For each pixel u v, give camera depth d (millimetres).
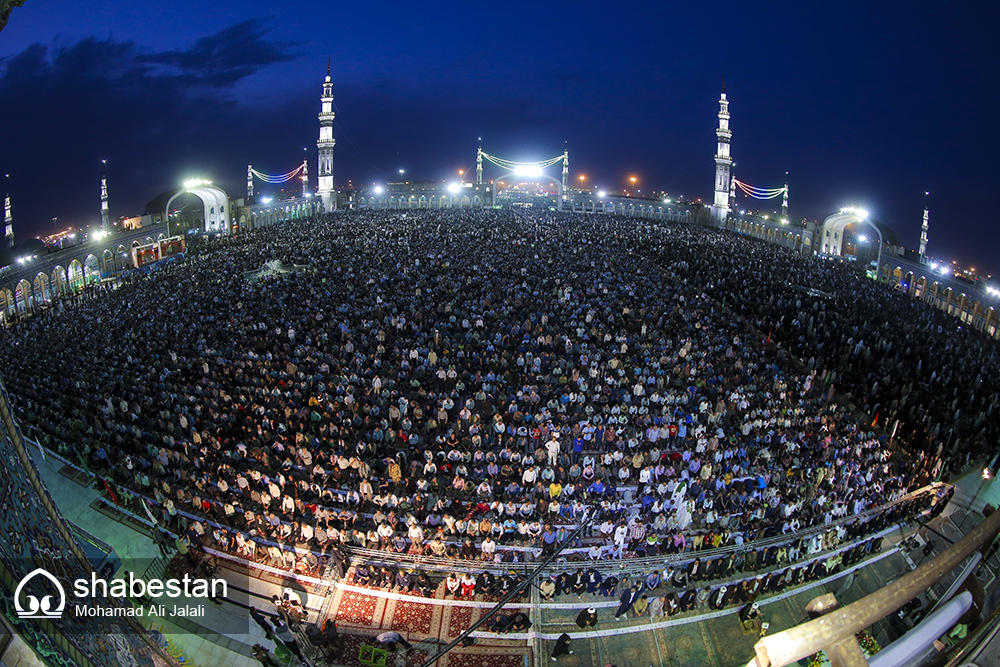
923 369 32938
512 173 121875
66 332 36500
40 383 27891
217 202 78250
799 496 21750
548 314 38031
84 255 56281
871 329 38906
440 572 18438
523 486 21734
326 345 32906
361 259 52812
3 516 5188
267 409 25438
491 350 31547
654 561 18781
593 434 24562
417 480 22219
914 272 61500
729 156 110875
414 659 15664
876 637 15344
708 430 25156
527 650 16078
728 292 46031
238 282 46875
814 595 18281
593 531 20094
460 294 41625
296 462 22938
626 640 16594
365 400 26906
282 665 15375
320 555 18484
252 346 33188
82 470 22297
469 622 16859
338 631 16438
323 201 110312
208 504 20109
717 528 20156
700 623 17188
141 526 19906
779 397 28625
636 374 29719
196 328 35656
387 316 37812
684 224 101562
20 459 6023
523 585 16656
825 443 23984
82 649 5414
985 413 27656
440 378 29203
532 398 26438
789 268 58469
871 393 29406
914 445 25875
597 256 57438
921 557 19828
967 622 6336
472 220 83062
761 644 4191
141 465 21875
